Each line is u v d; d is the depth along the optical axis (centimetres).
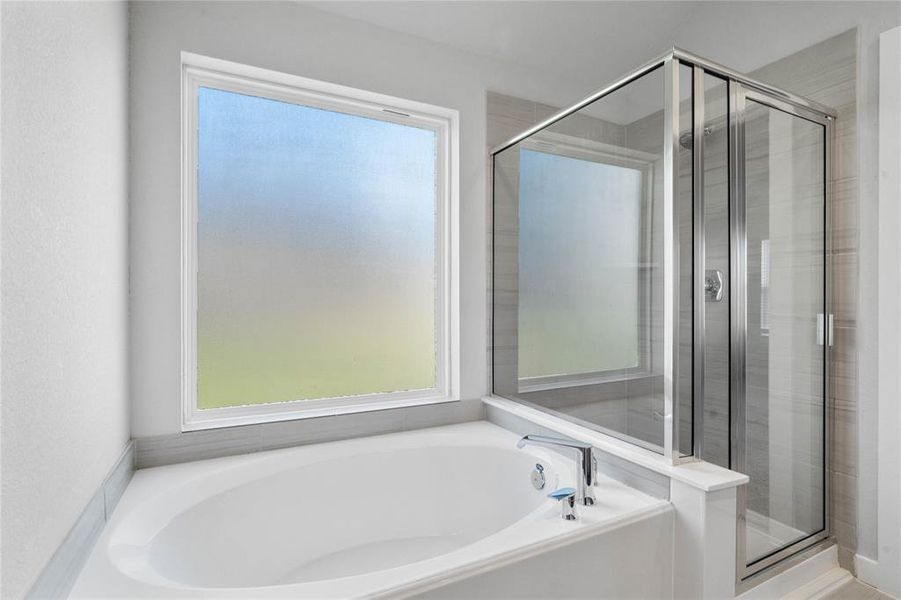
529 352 214
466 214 233
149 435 171
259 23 187
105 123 134
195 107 188
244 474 171
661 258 149
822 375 185
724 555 138
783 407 172
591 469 142
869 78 177
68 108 105
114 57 144
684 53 145
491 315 240
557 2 216
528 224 214
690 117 148
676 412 145
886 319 172
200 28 177
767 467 166
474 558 112
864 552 178
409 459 199
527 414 208
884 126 172
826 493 186
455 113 230
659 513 138
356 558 182
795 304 176
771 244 169
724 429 156
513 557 115
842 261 185
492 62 237
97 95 127
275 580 168
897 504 170
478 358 237
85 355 116
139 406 169
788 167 174
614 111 167
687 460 147
